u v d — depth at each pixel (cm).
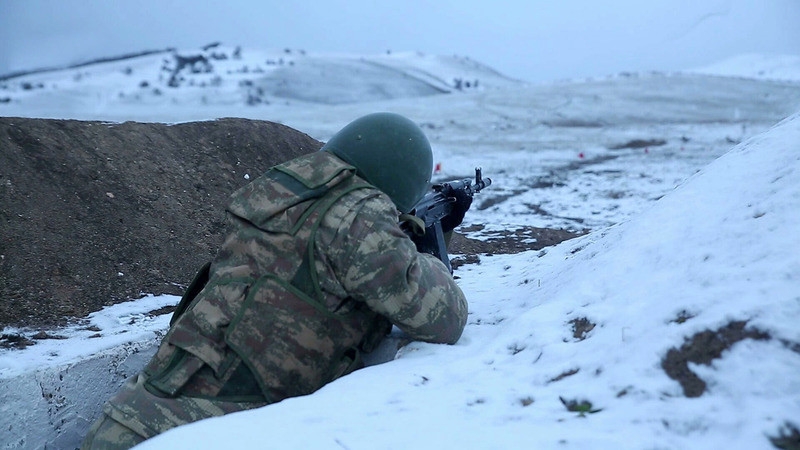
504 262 541
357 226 246
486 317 324
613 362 214
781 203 249
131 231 500
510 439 182
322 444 182
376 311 254
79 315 408
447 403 212
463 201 345
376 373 243
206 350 243
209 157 633
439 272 268
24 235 449
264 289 246
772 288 211
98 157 551
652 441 175
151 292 455
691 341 205
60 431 316
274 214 251
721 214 268
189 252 512
